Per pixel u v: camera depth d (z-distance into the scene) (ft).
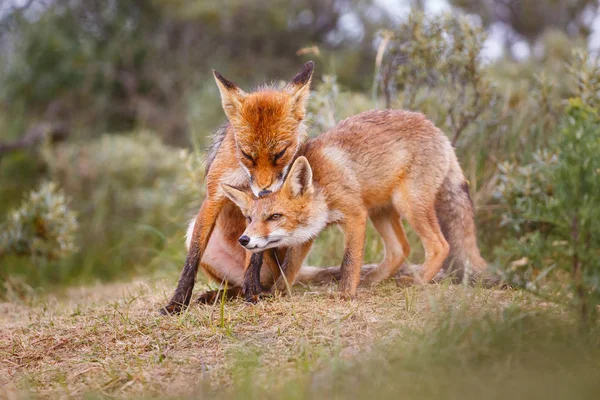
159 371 24.59
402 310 27.91
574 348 22.38
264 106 31.81
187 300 31.83
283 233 30.60
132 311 32.76
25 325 33.42
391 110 34.45
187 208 59.00
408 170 32.58
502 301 28.40
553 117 44.91
